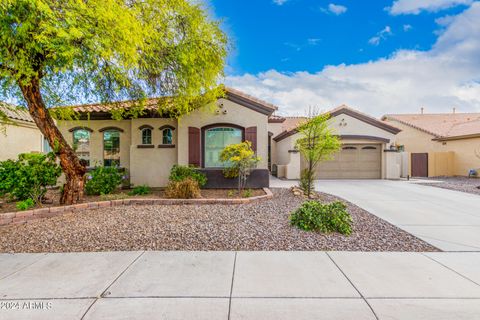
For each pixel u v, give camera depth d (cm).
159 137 1334
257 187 1267
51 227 616
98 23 538
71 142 1382
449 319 288
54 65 614
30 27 503
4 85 750
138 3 698
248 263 432
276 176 2125
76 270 405
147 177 1333
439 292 342
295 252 480
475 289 350
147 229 603
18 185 766
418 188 1357
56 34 520
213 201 884
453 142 2138
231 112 1277
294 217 641
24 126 1375
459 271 404
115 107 1109
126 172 1352
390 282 369
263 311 302
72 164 825
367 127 1789
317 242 532
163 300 323
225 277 382
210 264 427
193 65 883
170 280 373
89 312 299
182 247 503
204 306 311
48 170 820
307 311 302
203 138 1287
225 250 490
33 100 764
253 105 1273
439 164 2072
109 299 325
